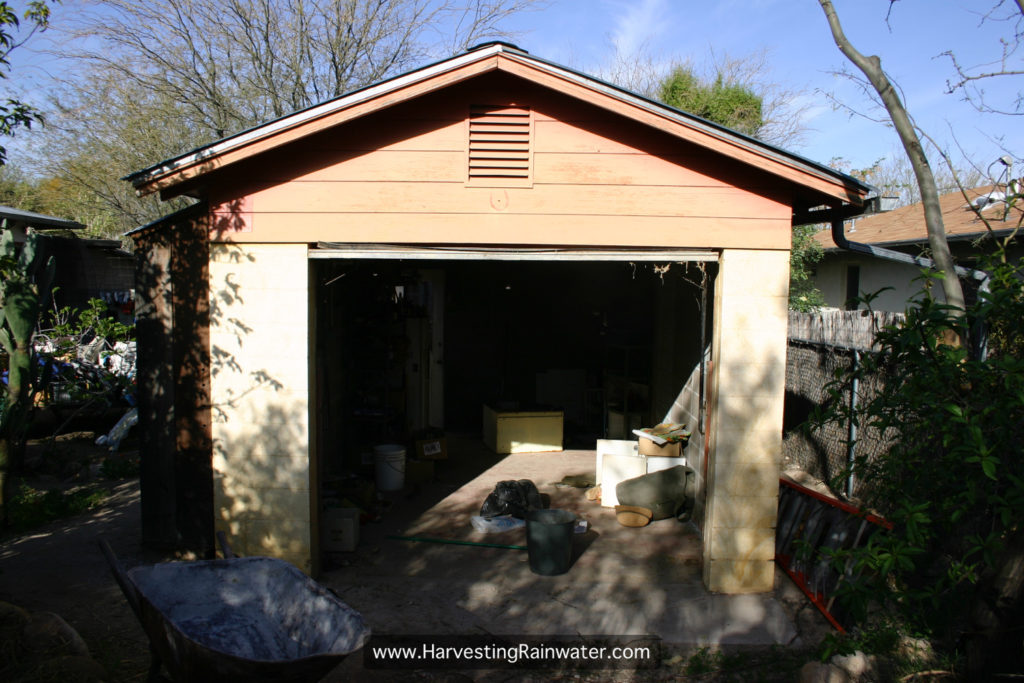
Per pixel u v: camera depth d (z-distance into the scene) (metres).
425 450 8.62
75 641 4.23
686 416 7.64
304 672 2.92
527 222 5.22
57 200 18.38
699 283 7.07
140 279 5.70
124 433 9.80
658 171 5.21
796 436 8.48
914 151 4.74
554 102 5.20
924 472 3.57
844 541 5.13
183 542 5.76
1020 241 8.17
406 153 5.22
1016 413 3.19
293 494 5.37
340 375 8.38
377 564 5.96
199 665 2.90
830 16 5.05
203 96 16.36
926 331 3.46
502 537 6.65
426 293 11.45
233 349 5.30
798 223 6.05
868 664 4.11
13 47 4.59
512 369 11.55
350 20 16.30
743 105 19.06
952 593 4.21
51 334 10.51
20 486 7.94
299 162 5.21
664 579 5.69
